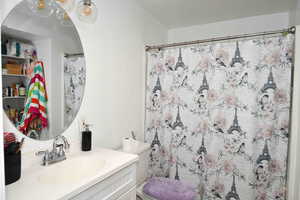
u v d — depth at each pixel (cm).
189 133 198
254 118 169
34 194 81
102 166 116
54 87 125
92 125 152
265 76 164
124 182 120
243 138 174
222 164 183
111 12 171
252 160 171
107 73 169
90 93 152
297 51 152
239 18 251
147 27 231
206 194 191
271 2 203
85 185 90
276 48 160
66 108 133
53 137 125
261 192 169
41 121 118
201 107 191
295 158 155
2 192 63
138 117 216
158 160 218
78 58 141
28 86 111
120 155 131
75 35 138
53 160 117
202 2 204
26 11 108
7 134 96
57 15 125
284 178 160
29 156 111
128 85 197
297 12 183
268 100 164
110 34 170
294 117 155
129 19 195
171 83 206
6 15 99
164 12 232
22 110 108
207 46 186
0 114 63
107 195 106
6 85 100
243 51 171
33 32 112
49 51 121
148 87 221
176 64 202
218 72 182
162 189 160
